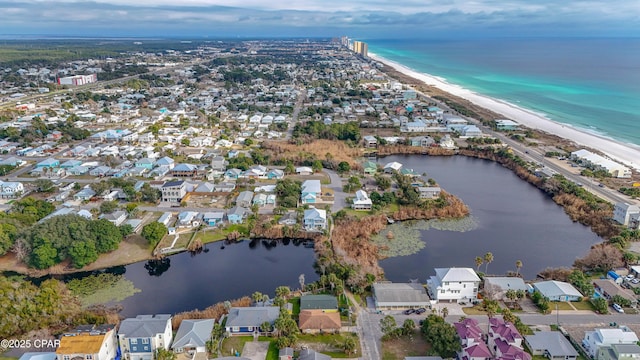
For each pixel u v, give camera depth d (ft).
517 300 313.53
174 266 374.84
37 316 283.59
